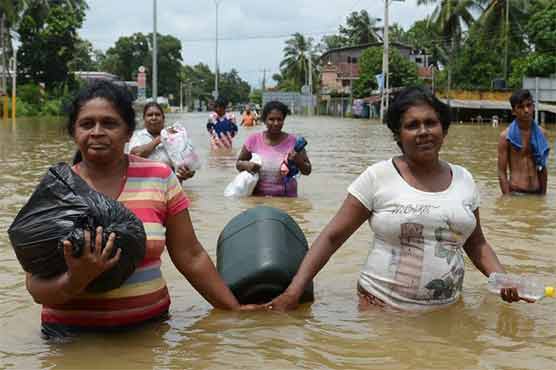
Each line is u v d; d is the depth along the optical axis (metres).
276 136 8.27
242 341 3.48
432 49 55.88
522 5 47.09
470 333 3.62
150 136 8.52
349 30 81.50
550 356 3.30
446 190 3.97
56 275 3.26
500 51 50.34
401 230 3.95
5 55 51.25
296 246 4.36
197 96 129.12
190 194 8.32
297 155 8.09
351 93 63.97
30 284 3.33
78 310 3.50
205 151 15.45
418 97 3.91
